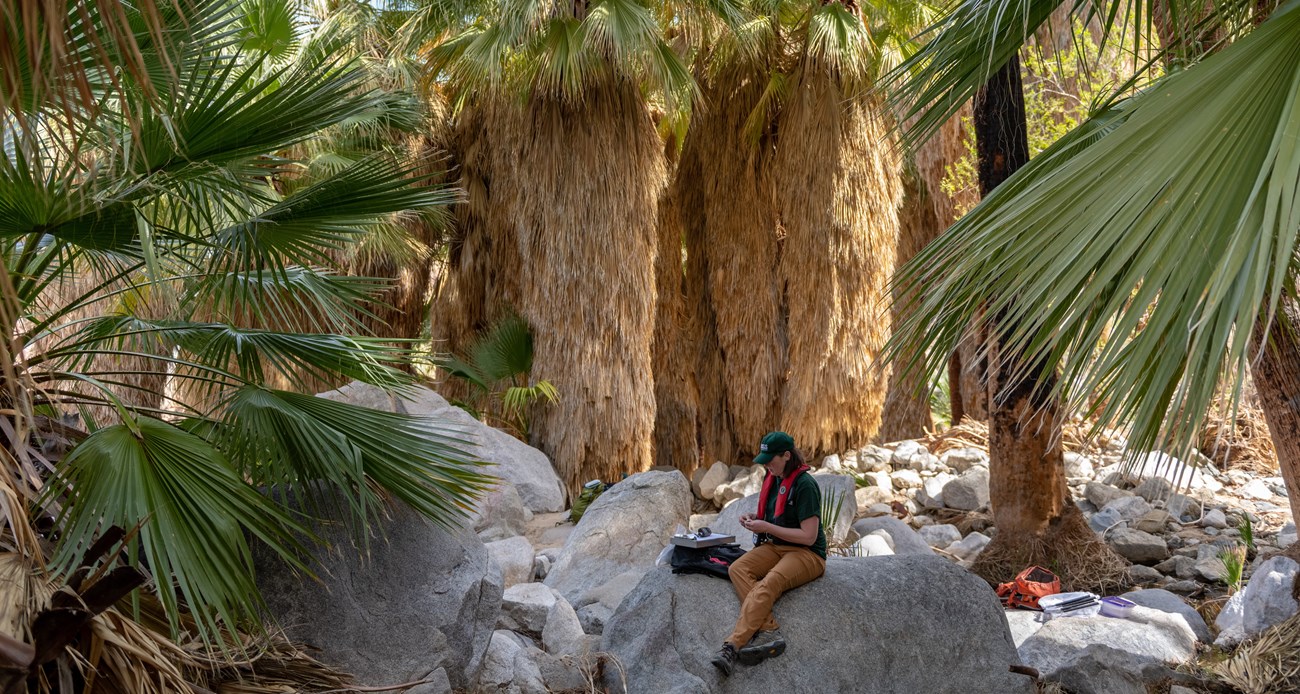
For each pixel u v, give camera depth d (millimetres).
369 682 4418
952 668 4980
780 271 12383
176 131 3424
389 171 4316
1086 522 7703
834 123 11617
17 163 3043
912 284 3566
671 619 4934
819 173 11680
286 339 4617
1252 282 1961
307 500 4672
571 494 11430
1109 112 4156
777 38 12344
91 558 3016
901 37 12086
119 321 4449
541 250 11555
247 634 3902
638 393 11625
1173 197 2279
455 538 5039
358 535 4699
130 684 3057
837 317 11766
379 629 4547
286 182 9812
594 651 5430
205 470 3531
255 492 3656
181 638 3568
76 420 4219
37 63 1660
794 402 12008
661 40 10867
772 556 4980
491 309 13023
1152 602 6641
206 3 3369
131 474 3285
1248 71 2357
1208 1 3818
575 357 11422
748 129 12344
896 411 15633
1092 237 2439
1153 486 9344
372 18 8641
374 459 4305
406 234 11727
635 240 11531
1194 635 5996
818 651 4789
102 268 4215
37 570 3070
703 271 13570
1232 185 2211
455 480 4586
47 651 2805
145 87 1791
